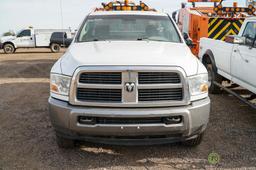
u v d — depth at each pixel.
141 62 3.15
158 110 3.12
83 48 3.91
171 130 3.18
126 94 3.11
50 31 24.03
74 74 3.15
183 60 3.33
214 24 9.23
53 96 3.36
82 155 3.74
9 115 5.34
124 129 3.13
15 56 19.14
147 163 3.54
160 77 3.15
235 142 4.13
